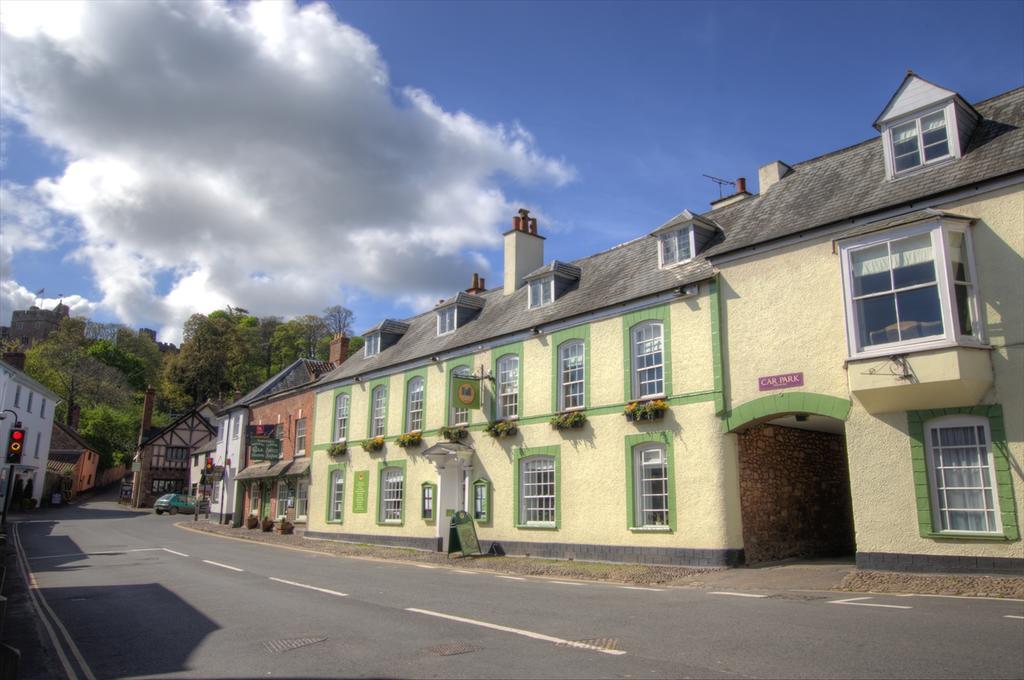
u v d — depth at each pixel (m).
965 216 12.35
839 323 14.02
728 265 16.23
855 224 14.02
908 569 12.38
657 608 10.13
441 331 26.42
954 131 13.32
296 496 33.16
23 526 35.06
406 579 14.94
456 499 23.03
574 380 19.77
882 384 12.58
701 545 15.70
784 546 16.61
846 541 18.72
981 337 12.04
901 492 12.66
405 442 25.31
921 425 12.57
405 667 6.99
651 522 17.06
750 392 15.34
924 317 12.35
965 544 11.82
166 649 8.40
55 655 8.30
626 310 18.34
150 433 62.56
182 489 61.16
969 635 7.36
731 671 6.38
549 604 10.82
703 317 16.50
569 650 7.44
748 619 8.87
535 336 21.02
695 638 7.81
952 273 12.12
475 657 7.27
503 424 21.16
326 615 10.23
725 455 15.70
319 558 20.86
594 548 18.05
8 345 79.88
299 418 34.06
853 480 13.34
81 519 42.34
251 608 11.08
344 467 29.38
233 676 7.00
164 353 101.19
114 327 92.56
